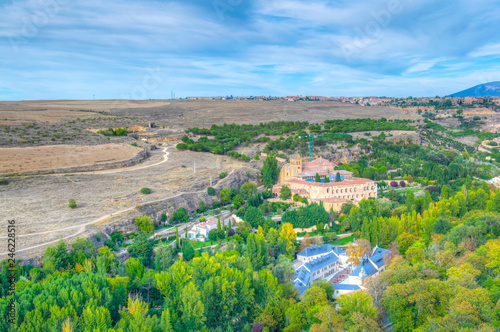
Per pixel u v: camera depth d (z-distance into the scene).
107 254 181.88
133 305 123.81
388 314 137.88
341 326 120.31
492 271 136.75
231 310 139.25
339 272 191.38
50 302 119.12
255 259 180.75
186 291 130.88
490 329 98.31
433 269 146.62
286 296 153.00
